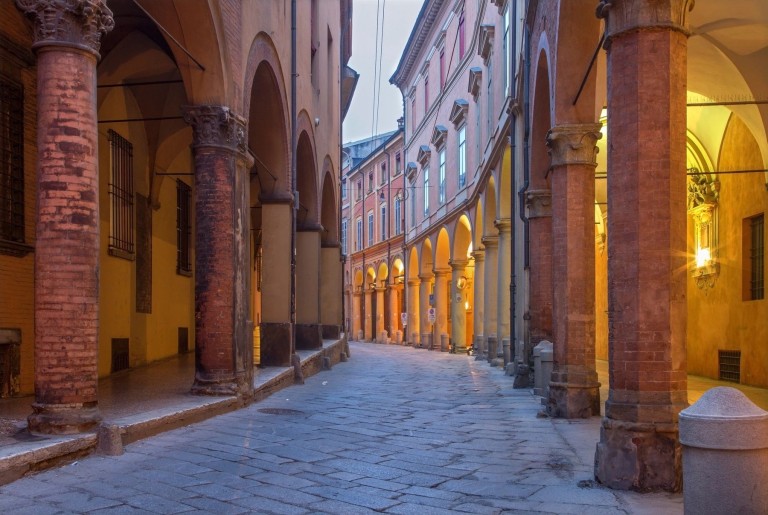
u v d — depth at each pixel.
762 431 4.07
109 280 13.54
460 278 33.06
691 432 4.19
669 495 5.72
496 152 22.36
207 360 10.52
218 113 10.53
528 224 15.66
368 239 52.59
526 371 15.52
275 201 15.63
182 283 18.97
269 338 15.70
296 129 16.64
